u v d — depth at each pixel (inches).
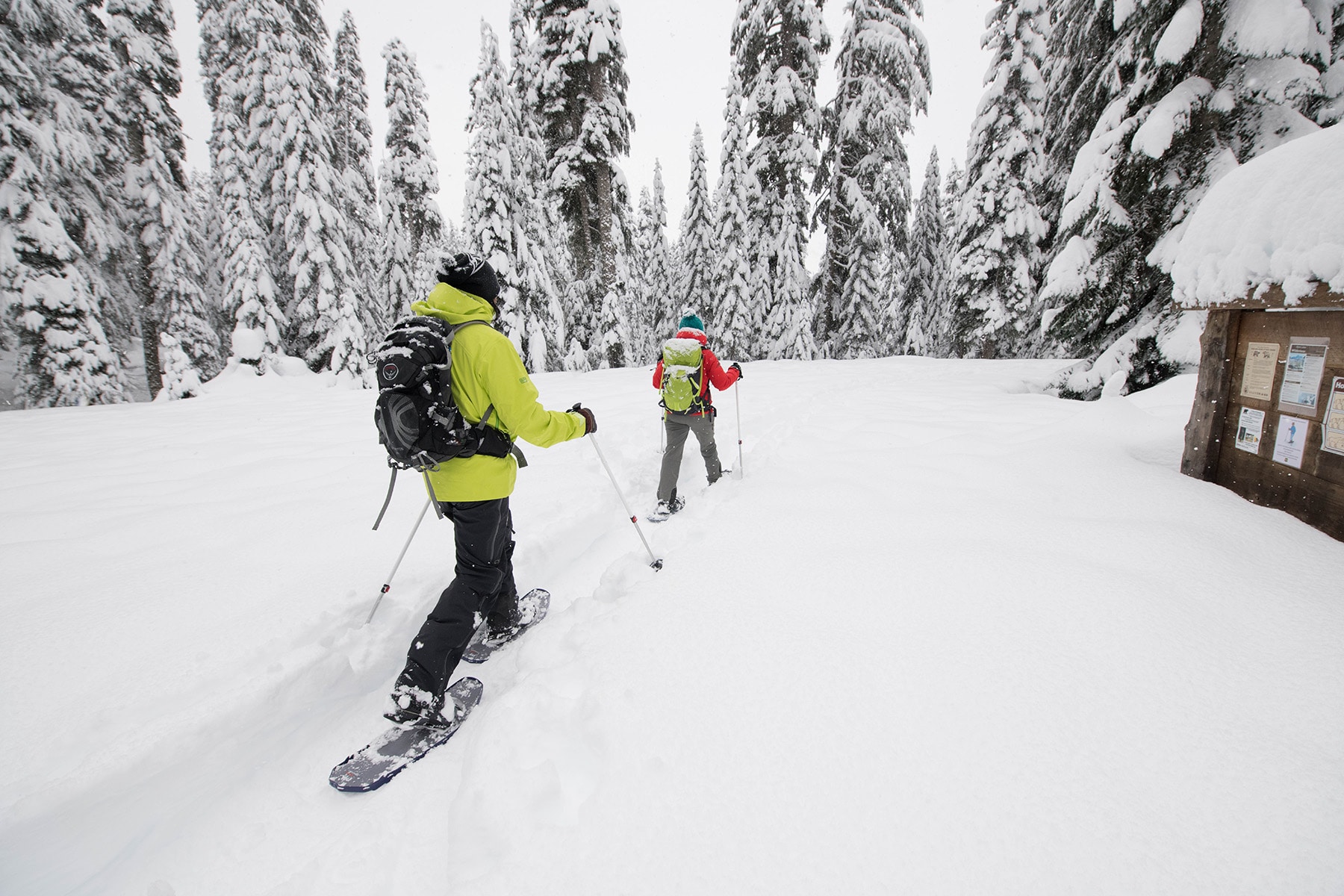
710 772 65.7
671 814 61.2
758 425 278.1
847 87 732.7
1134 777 59.2
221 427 325.4
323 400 467.2
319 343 683.4
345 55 901.8
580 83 598.2
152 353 772.6
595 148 614.2
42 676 89.3
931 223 1023.0
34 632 100.8
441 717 84.5
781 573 111.3
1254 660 74.0
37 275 519.8
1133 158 278.2
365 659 103.6
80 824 69.1
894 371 508.4
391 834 69.7
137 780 74.5
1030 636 82.7
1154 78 273.1
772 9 668.1
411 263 869.2
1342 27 250.8
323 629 105.6
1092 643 80.0
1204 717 65.8
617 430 266.2
